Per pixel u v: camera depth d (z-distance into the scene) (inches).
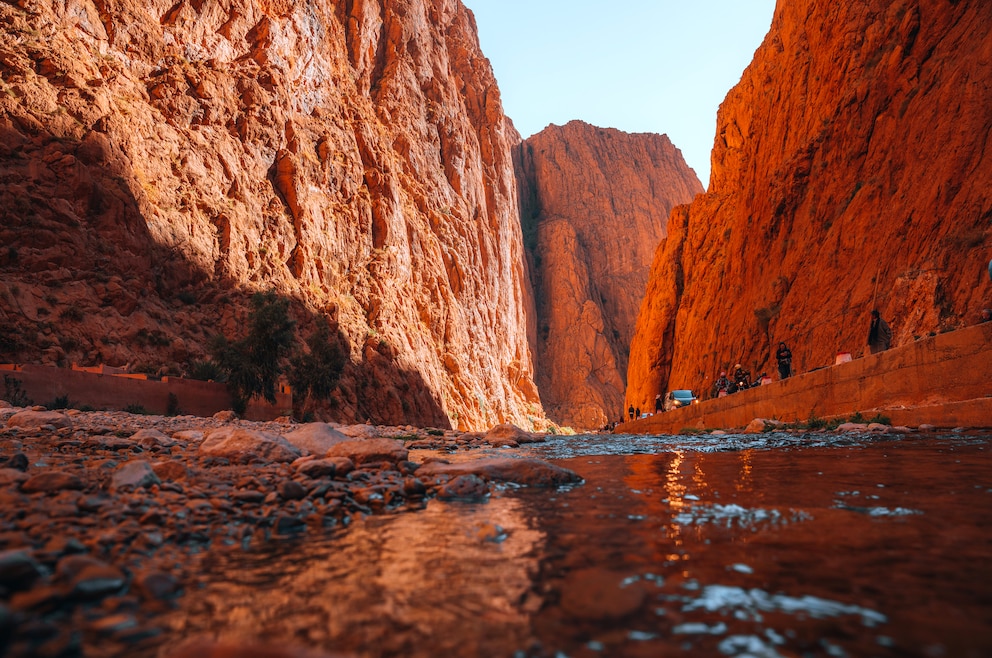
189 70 2235.5
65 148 1679.4
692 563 114.9
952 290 882.8
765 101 1825.8
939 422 489.7
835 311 1155.3
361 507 187.8
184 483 206.2
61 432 429.1
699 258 2263.8
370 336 2568.9
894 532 133.8
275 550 135.0
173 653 77.4
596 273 6087.6
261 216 2284.7
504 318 4419.3
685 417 1213.7
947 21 1069.1
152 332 1664.6
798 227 1437.0
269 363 1485.0
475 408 3280.0
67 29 1893.5
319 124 2817.4
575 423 5108.3
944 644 74.7
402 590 103.7
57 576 101.7
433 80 4060.0
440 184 3850.9
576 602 95.3
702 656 73.4
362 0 3518.7
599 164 6594.5
